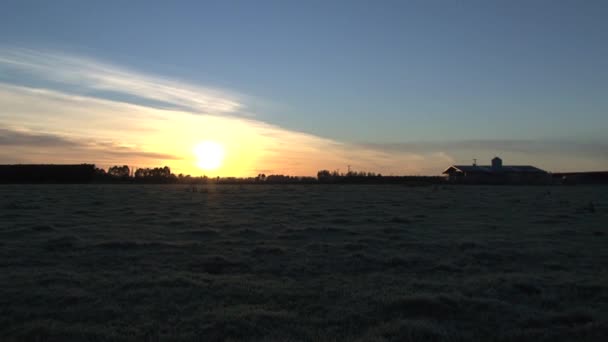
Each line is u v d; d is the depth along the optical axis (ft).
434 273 34.88
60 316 24.09
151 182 219.61
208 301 26.84
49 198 99.30
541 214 74.64
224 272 34.73
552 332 22.39
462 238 50.34
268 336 21.65
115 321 23.49
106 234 50.78
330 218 67.82
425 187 170.71
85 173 208.64
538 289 29.58
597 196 120.37
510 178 233.96
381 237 51.11
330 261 38.37
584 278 32.78
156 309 25.31
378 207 85.46
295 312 25.17
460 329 22.94
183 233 52.44
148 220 63.57
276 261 38.32
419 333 21.93
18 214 68.23
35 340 20.80
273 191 136.15
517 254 41.60
